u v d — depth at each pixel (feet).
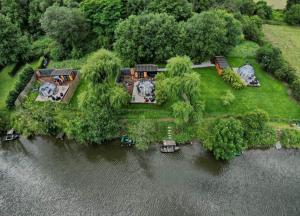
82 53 257.34
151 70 225.15
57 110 205.67
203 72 233.96
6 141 201.87
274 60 227.20
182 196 162.91
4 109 214.48
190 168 177.17
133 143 191.21
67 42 255.91
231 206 156.97
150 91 211.00
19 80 222.28
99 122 183.73
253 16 288.30
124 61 236.63
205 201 159.94
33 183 174.50
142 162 182.60
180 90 180.45
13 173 181.68
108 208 158.92
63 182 173.99
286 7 325.83
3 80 244.01
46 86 220.43
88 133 187.52
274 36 287.48
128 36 229.66
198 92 181.88
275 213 153.28
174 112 180.55
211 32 218.59
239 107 202.69
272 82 222.69
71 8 263.90
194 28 221.66
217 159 179.63
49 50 261.44
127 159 185.06
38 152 194.49
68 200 164.14
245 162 178.50
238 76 220.02
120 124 196.85
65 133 199.52
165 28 224.94
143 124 185.88
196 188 166.50
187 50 231.09
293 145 184.65
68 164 185.16
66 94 213.25
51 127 197.88
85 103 189.37
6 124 207.31
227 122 175.11
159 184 169.37
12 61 255.29
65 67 246.27
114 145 192.13
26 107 211.20
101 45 259.60
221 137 172.14
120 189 168.14
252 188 164.66
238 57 249.14
